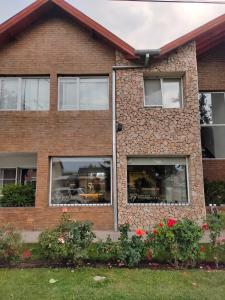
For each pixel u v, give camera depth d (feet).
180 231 20.10
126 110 38.65
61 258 20.74
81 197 38.47
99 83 40.50
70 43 40.42
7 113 39.04
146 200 38.06
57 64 39.91
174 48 38.32
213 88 43.42
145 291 16.05
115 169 37.63
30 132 38.60
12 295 15.51
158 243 20.21
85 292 15.93
